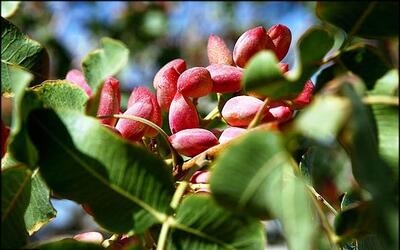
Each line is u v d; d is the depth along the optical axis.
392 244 0.25
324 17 0.30
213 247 0.30
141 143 0.41
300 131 0.25
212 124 0.49
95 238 0.38
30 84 0.41
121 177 0.30
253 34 0.41
